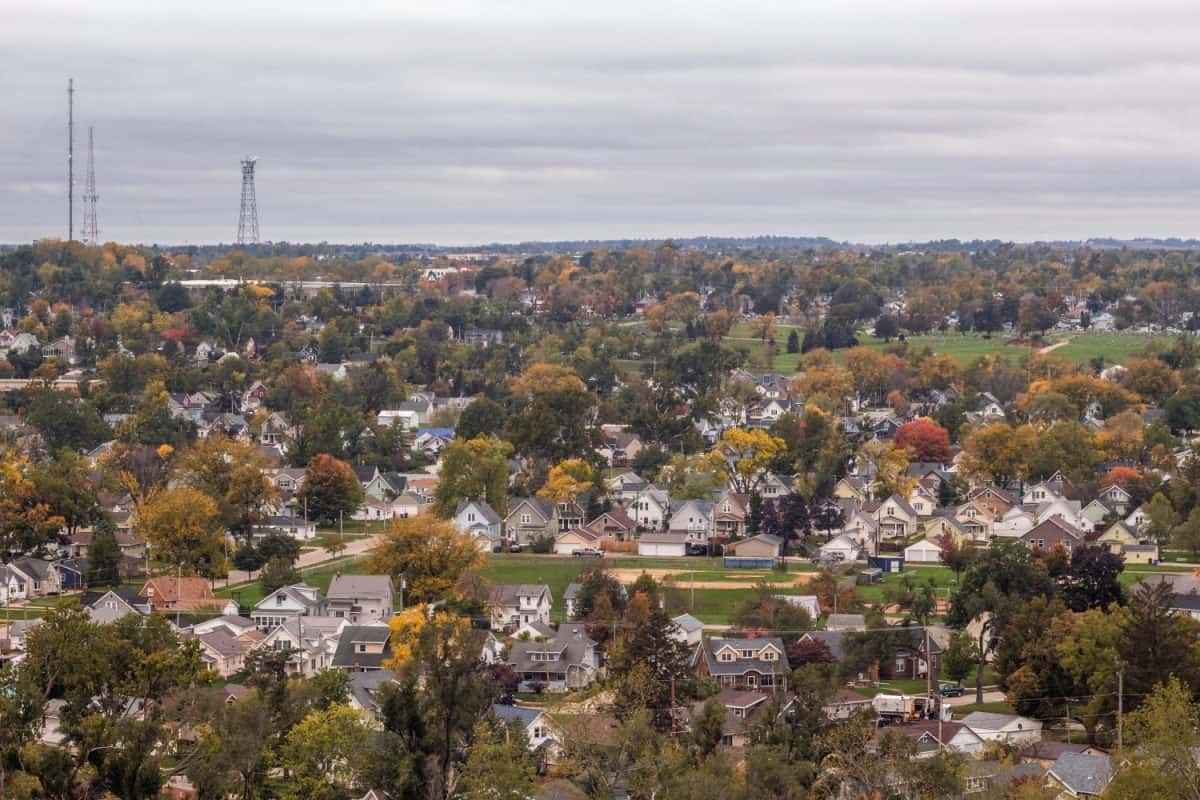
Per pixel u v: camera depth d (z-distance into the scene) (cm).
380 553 14512
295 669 12056
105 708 9862
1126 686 10650
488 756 8112
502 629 13600
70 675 9831
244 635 12888
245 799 8788
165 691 9925
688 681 11231
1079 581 13712
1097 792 8881
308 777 8919
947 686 12025
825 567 15638
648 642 11244
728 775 8756
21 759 8219
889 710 10931
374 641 12419
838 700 10912
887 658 12244
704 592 14912
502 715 10444
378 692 8225
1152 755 7844
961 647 11869
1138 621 11019
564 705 10750
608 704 10606
